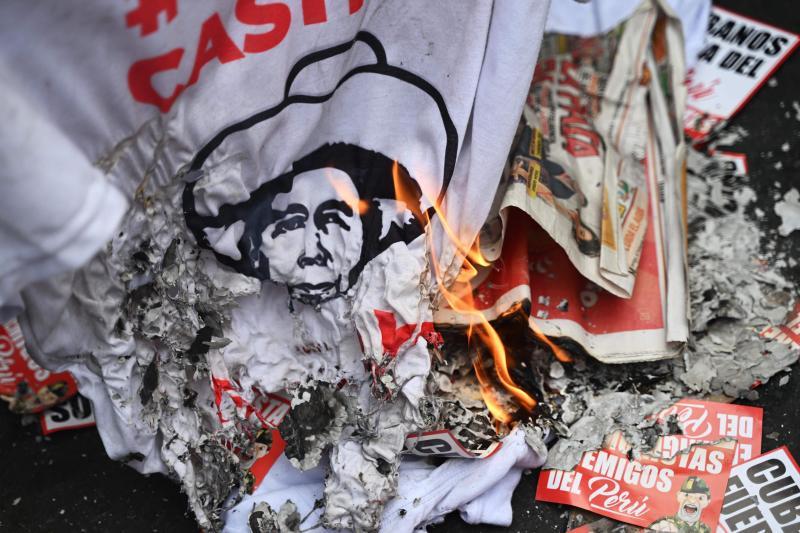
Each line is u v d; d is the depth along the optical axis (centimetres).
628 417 120
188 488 109
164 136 91
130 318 101
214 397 109
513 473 117
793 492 112
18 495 124
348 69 104
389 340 105
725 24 163
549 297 125
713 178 144
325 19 95
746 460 116
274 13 91
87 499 123
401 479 113
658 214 132
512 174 118
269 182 105
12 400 128
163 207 98
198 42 86
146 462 110
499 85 101
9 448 128
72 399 130
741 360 124
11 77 75
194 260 103
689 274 132
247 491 115
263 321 112
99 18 76
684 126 150
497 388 121
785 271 133
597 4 152
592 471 117
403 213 107
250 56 92
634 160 138
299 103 100
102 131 85
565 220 119
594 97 145
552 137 134
